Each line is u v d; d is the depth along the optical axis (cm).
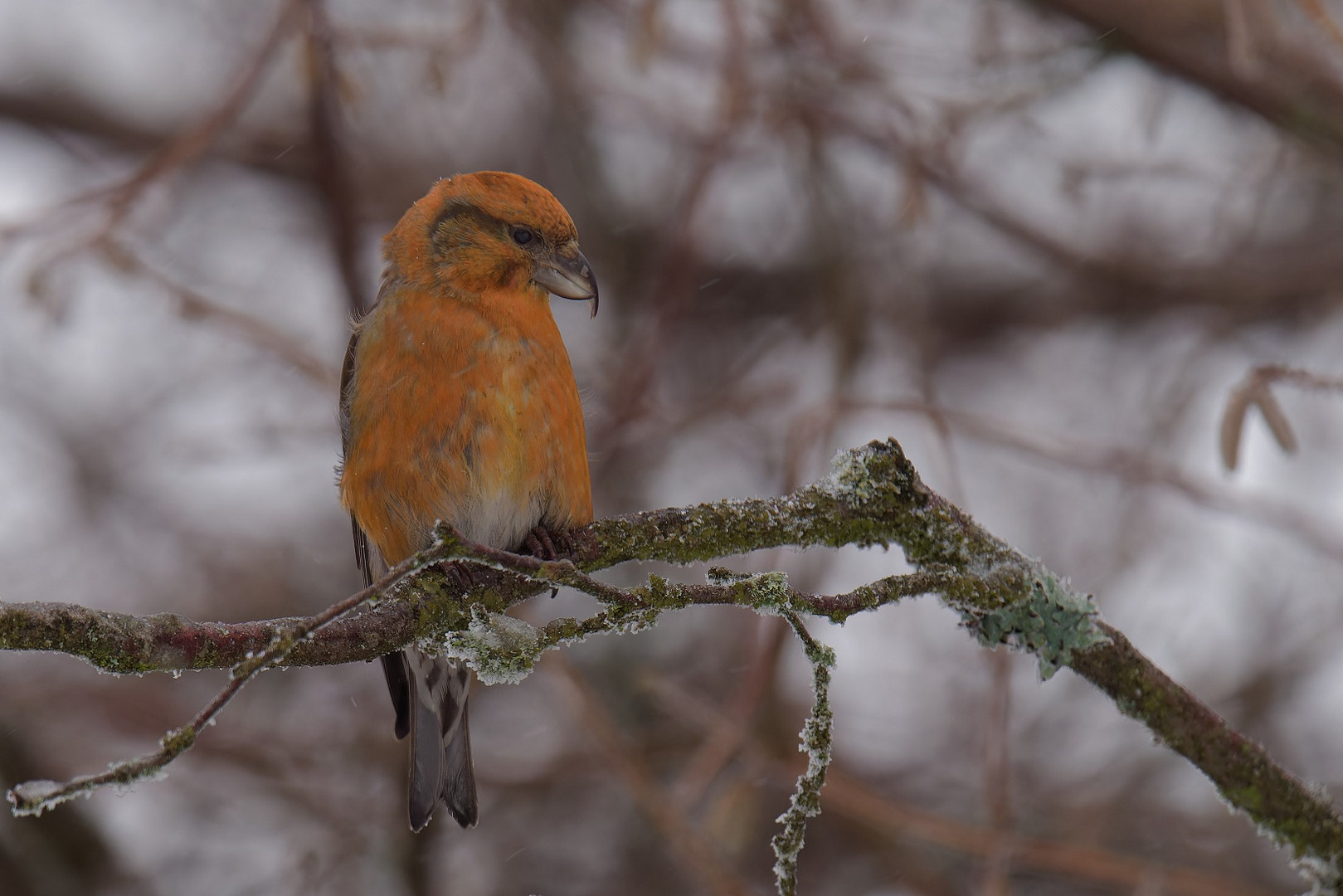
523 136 1394
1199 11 1054
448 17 1166
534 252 734
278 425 1145
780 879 466
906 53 1119
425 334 712
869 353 1209
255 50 941
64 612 422
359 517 739
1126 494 1170
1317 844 500
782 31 1114
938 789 1123
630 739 1039
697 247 1180
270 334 963
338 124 1059
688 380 1372
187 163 923
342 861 1046
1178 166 1103
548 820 1129
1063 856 846
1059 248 1312
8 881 1027
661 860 1102
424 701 769
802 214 1305
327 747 1127
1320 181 1203
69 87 1414
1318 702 1168
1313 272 1281
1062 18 1133
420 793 758
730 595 472
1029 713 1163
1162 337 1393
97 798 1092
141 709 1127
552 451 719
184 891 1073
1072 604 513
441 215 737
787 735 1091
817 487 550
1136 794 1104
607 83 1259
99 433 1298
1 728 1064
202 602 1227
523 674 489
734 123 1107
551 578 457
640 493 1214
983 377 1432
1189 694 509
